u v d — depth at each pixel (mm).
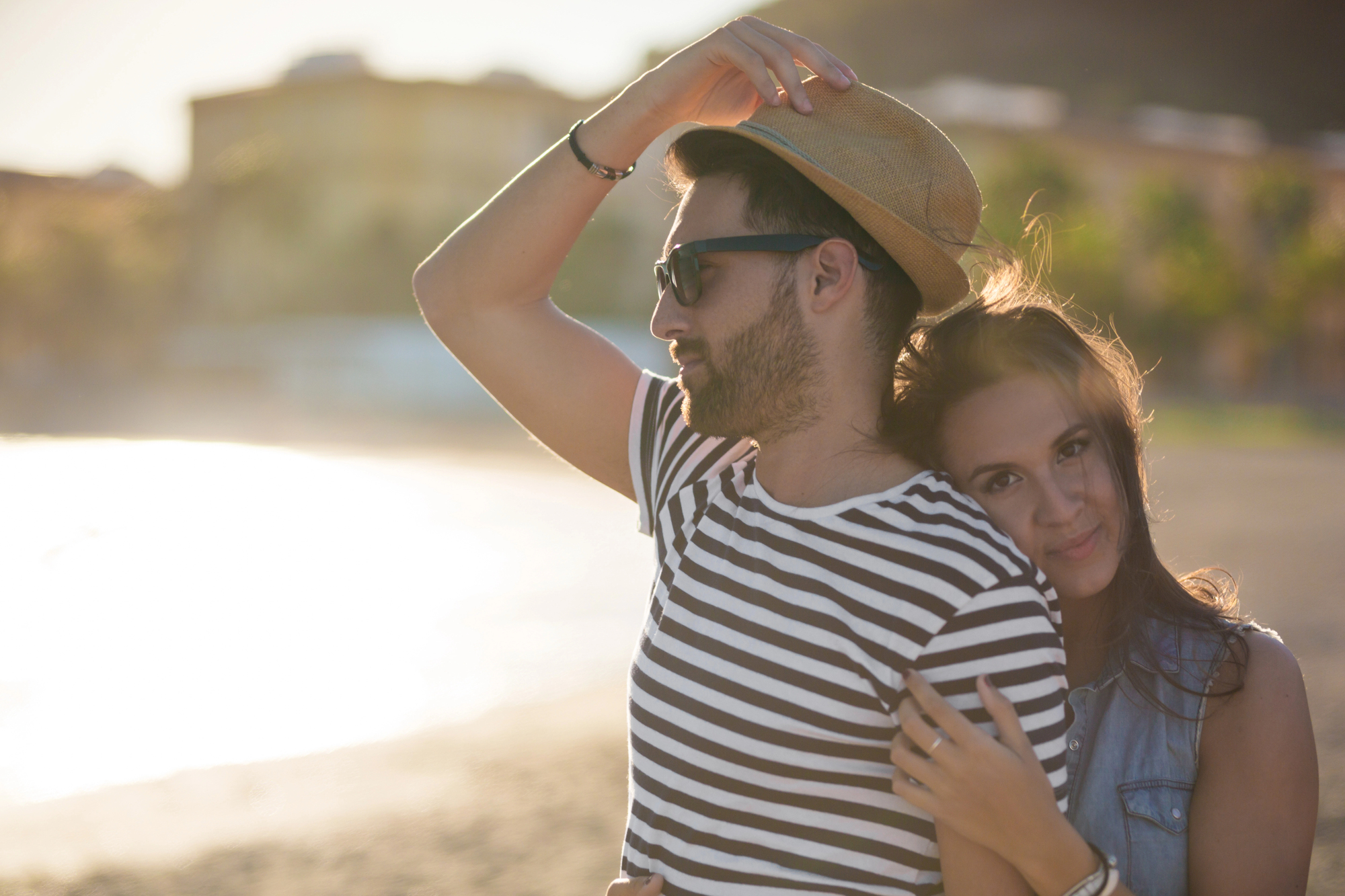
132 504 16547
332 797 5172
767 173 1536
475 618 9172
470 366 1927
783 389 1539
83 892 4078
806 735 1426
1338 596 9000
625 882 1548
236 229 58656
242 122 62812
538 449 27391
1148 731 1691
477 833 4652
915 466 1588
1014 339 1674
